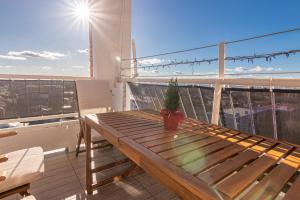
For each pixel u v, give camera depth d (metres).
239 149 1.02
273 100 1.54
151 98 2.89
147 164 0.90
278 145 1.11
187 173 0.75
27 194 1.33
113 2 3.43
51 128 2.72
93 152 2.76
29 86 2.64
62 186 1.94
